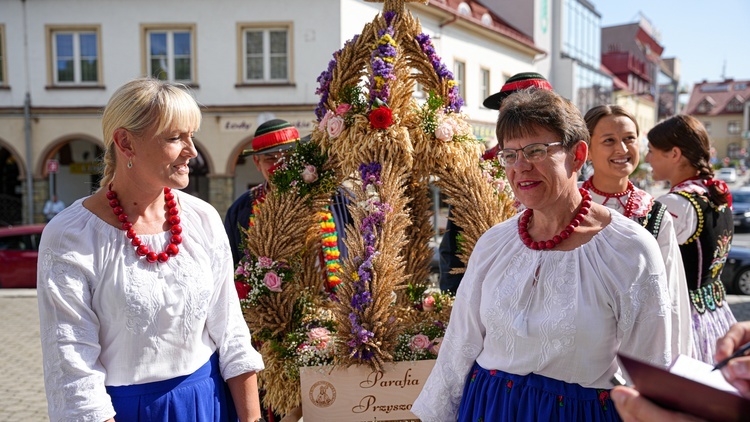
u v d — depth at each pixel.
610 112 2.63
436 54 2.84
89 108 15.86
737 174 56.31
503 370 1.78
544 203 1.73
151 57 15.57
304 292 2.86
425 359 2.49
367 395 2.45
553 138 1.71
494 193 2.75
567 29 25.44
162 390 1.87
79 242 1.81
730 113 73.69
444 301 2.77
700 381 1.09
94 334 1.80
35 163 16.20
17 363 6.14
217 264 2.08
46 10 15.71
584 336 1.64
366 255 2.50
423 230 3.04
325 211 3.12
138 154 1.86
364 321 2.46
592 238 1.72
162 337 1.87
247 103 15.37
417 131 2.72
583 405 1.67
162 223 1.98
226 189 15.70
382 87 2.67
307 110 15.21
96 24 15.56
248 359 2.09
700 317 2.72
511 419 1.73
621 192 2.61
